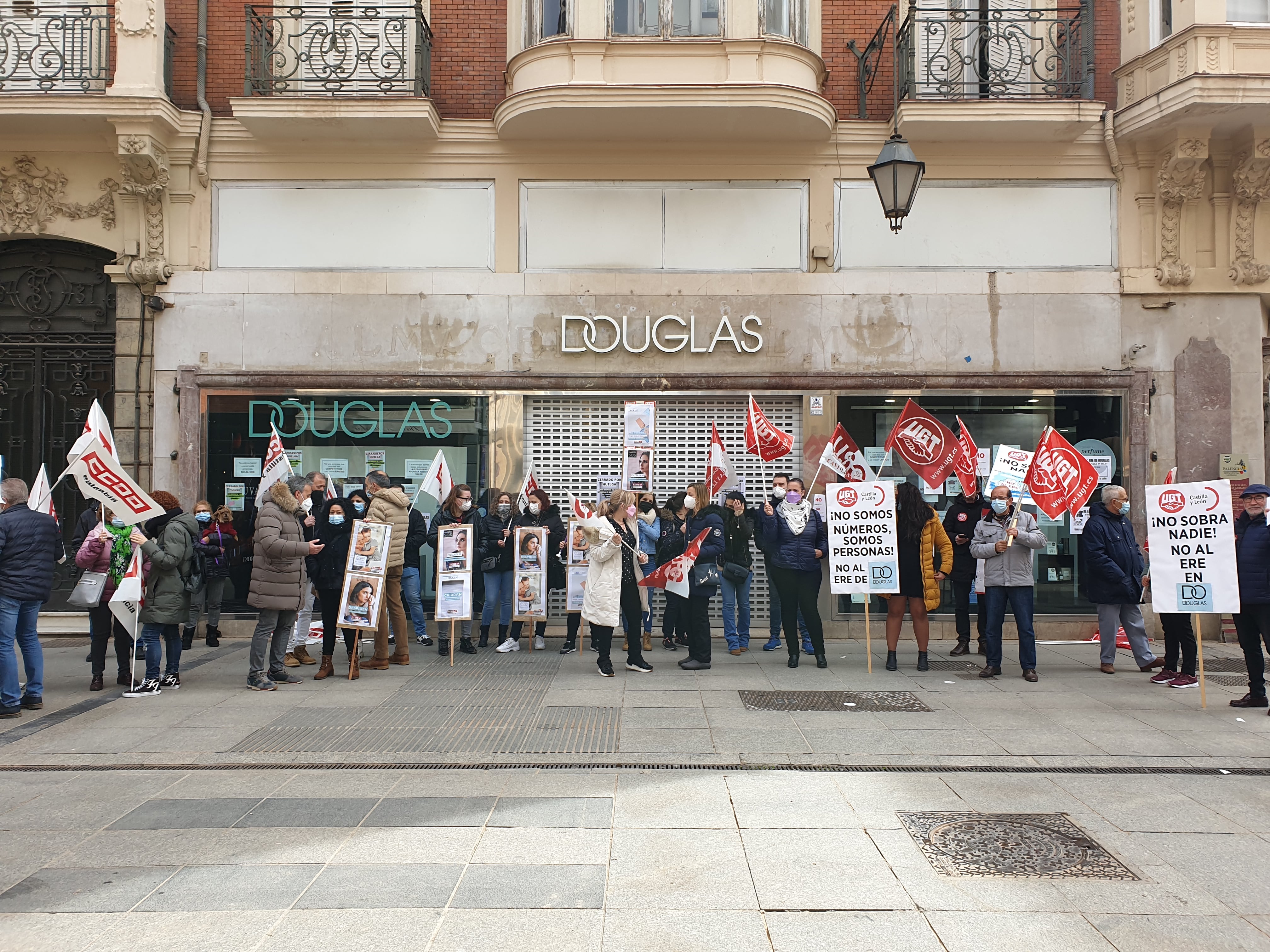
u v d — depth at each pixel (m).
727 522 10.07
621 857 4.30
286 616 8.32
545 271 11.23
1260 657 7.34
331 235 11.25
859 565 8.83
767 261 11.24
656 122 10.70
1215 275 11.09
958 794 5.24
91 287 11.47
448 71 11.43
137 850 4.41
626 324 11.18
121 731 6.65
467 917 3.69
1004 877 4.08
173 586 7.95
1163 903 3.83
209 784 5.48
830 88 11.43
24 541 7.12
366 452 11.14
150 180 10.98
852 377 11.09
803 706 7.36
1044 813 4.93
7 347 11.45
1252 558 7.27
